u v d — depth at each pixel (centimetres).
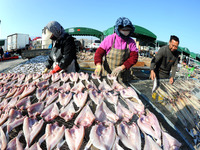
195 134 129
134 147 99
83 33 1457
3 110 143
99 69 224
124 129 115
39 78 217
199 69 454
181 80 256
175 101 176
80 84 187
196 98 188
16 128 120
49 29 228
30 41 2244
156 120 125
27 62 587
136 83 254
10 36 2011
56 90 182
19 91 173
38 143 102
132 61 228
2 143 102
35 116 130
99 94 162
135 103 148
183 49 1394
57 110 137
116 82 197
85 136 111
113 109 144
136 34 1240
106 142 98
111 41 236
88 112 130
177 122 145
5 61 1321
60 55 260
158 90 203
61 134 108
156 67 319
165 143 106
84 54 965
